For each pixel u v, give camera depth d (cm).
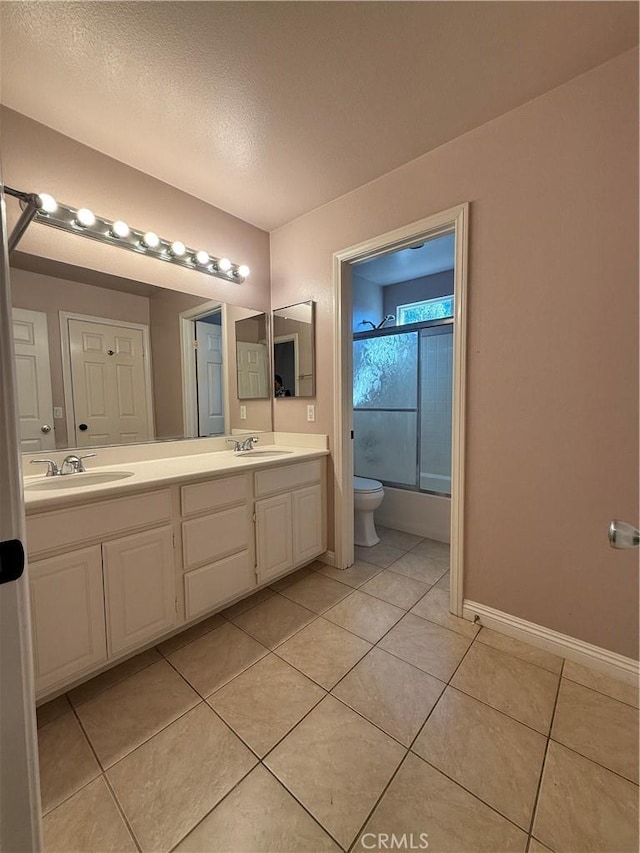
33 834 62
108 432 181
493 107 149
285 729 117
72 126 155
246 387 245
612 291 133
